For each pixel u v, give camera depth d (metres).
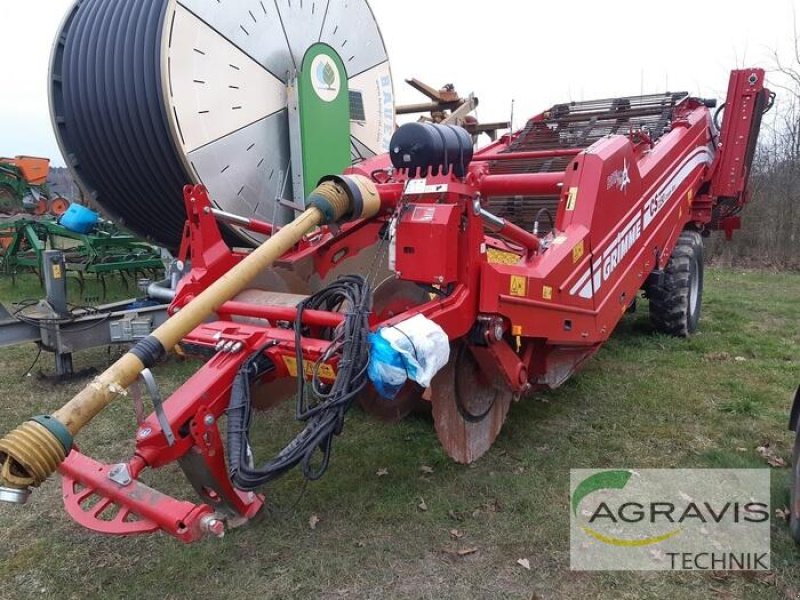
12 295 9.45
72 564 2.91
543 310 3.62
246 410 2.79
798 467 2.94
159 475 3.71
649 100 6.33
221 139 6.05
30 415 4.65
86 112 6.09
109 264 8.61
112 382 2.32
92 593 2.72
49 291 5.12
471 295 3.19
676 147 5.58
